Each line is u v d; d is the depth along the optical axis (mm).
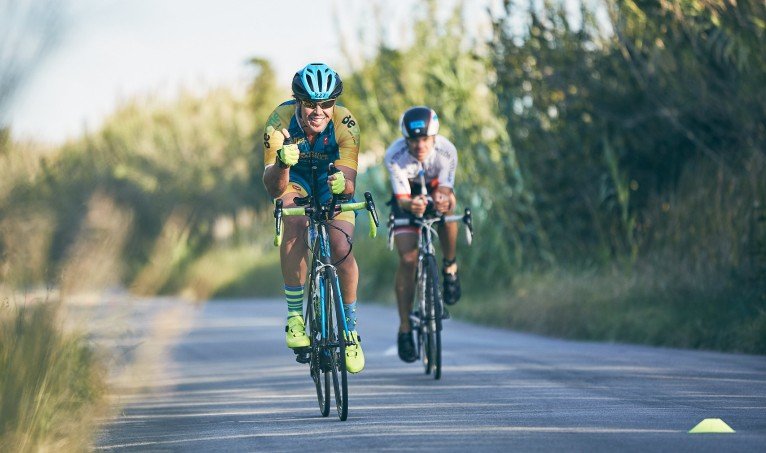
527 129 35375
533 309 31266
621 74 31938
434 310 19188
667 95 30078
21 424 10391
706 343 23344
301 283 15234
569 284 31406
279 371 22578
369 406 15688
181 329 7859
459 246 39406
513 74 34750
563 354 22625
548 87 33469
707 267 26672
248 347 29406
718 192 27719
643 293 27781
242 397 18125
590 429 12297
